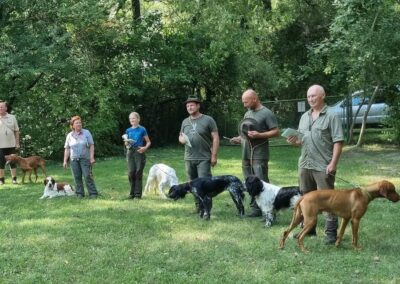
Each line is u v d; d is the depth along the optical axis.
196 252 5.95
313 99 6.13
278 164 13.29
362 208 5.85
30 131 16.03
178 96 20.62
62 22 15.81
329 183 6.15
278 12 20.11
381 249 5.99
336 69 15.80
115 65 18.05
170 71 18.62
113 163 14.58
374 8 13.09
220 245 6.22
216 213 8.02
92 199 9.27
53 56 15.09
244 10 18.52
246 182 7.14
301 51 23.91
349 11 13.20
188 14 19.56
